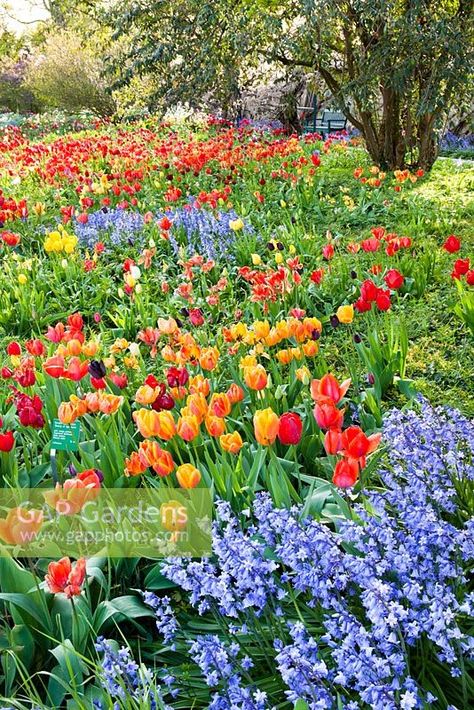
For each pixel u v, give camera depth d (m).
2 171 13.30
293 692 2.10
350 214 9.12
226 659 2.30
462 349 5.17
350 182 10.84
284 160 12.80
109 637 2.88
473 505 2.98
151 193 10.98
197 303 6.42
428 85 10.91
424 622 2.23
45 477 3.86
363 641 2.12
